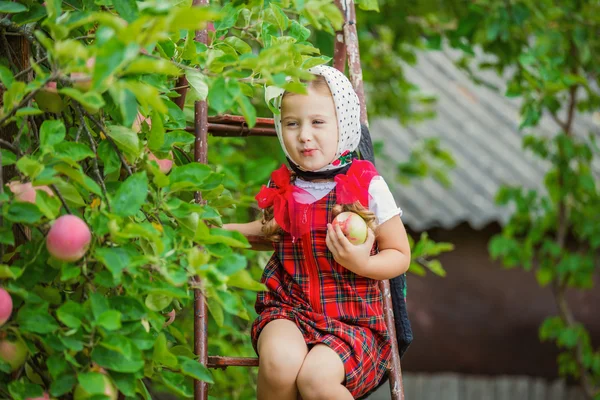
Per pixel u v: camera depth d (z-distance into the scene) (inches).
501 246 283.4
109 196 97.0
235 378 185.0
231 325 179.5
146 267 98.7
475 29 237.0
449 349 381.1
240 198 183.6
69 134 109.7
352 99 122.0
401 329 130.0
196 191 115.3
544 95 221.5
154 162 103.9
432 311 381.1
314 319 119.2
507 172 395.9
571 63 257.8
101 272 95.0
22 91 91.6
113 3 97.5
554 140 275.6
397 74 292.7
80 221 91.4
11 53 109.9
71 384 92.7
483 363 380.5
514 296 380.5
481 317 381.1
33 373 98.0
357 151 138.0
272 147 235.0
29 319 91.4
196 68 111.3
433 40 237.3
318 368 112.0
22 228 104.3
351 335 117.7
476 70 446.6
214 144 199.8
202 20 84.4
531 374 380.5
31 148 104.9
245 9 125.1
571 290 380.5
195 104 126.2
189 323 186.7
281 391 113.4
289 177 125.9
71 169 91.4
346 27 148.3
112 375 94.0
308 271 122.2
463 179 388.5
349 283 121.9
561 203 283.3
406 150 394.6
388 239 122.0
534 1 236.7
